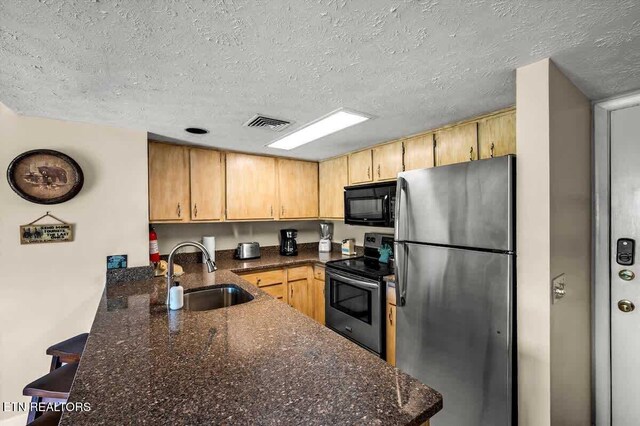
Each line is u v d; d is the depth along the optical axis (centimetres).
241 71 129
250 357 100
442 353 161
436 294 164
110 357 100
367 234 318
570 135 144
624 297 166
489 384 140
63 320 190
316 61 121
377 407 75
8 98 156
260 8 88
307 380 87
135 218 213
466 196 149
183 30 99
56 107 169
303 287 318
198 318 138
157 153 251
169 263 156
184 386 83
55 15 89
